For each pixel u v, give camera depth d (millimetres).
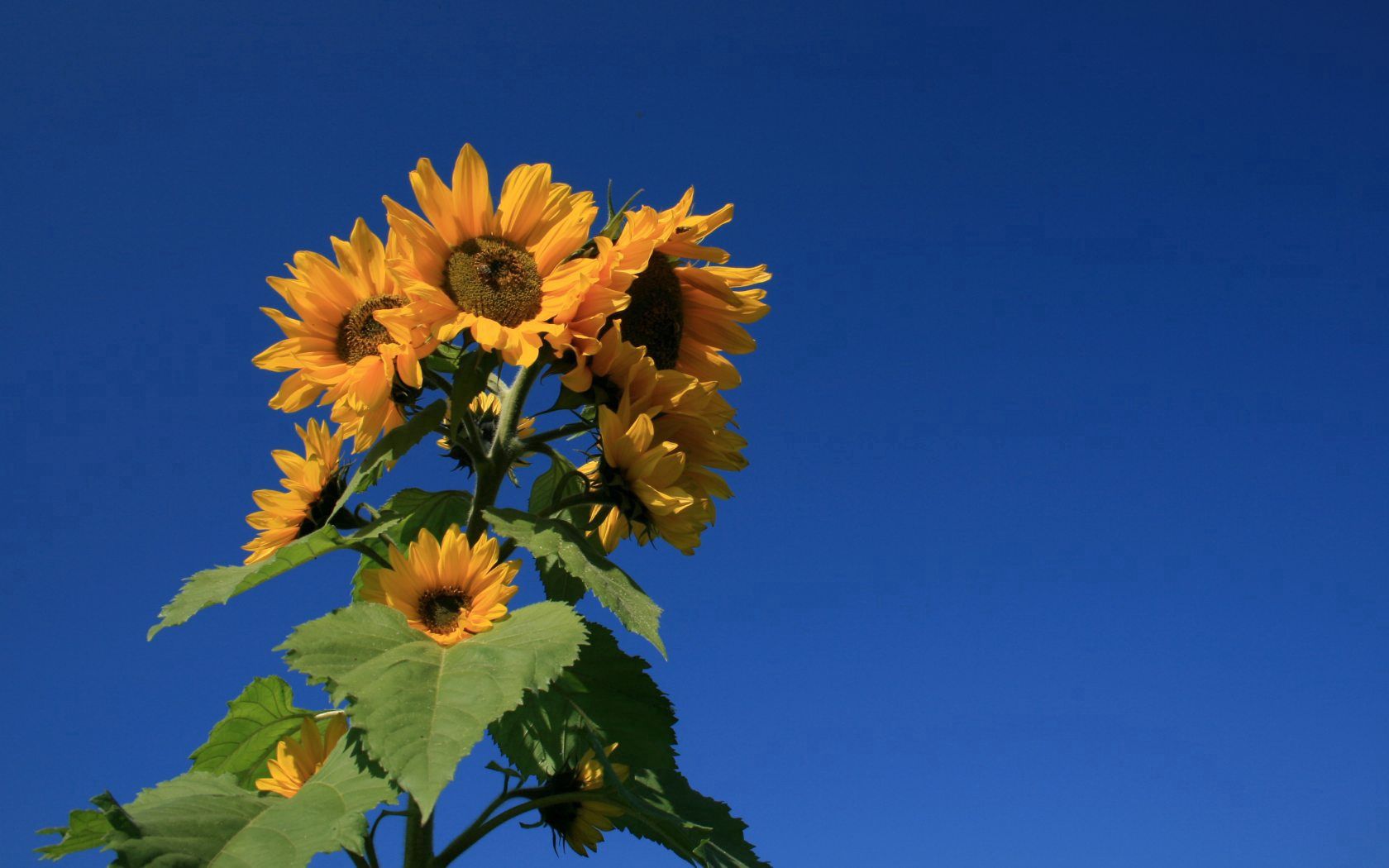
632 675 1325
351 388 1214
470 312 1220
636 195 1287
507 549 1273
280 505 1312
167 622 1221
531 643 1133
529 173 1262
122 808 1105
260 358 1256
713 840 1329
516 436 1288
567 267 1240
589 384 1239
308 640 1126
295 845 1112
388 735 1068
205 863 1092
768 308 1329
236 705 1377
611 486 1241
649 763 1331
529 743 1332
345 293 1279
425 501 1364
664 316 1289
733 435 1311
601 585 1161
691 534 1269
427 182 1233
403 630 1166
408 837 1271
